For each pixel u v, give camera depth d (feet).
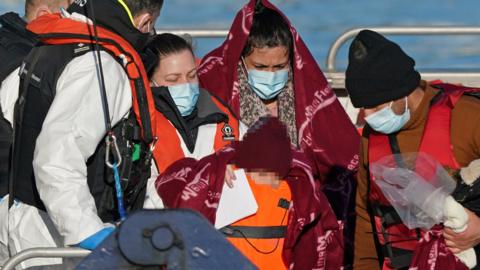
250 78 55.72
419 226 48.24
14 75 51.55
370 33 48.44
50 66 46.98
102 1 48.57
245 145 48.44
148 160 48.78
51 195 44.98
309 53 56.54
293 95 57.11
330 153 57.31
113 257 35.76
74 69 46.42
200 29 71.05
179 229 35.76
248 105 56.59
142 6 50.65
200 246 35.76
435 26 71.26
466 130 47.98
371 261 52.85
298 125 56.80
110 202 47.85
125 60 47.57
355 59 48.03
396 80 47.21
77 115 45.65
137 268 35.76
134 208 49.42
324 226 50.01
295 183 49.01
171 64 52.01
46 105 47.01
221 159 48.42
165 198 48.44
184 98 52.16
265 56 54.80
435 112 48.42
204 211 47.93
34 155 45.78
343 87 69.97
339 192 58.23
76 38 47.21
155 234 35.65
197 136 52.90
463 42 183.32
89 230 44.80
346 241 58.34
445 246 48.78
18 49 53.93
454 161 48.16
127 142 47.52
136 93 47.65
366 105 47.73
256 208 48.19
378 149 49.47
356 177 57.26
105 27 48.70
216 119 53.42
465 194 47.80
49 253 44.06
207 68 56.85
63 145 45.19
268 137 48.44
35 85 47.14
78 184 45.32
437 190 47.78
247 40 55.16
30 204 48.32
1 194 51.31
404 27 71.05
